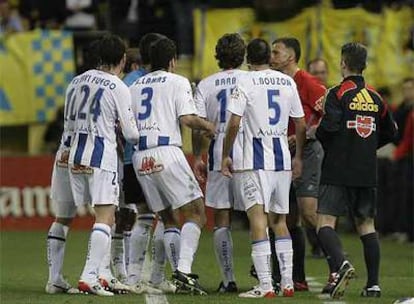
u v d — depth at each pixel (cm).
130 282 4069
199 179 4181
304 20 7381
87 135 3888
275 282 4216
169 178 3928
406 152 6888
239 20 7406
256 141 3856
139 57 4341
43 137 7656
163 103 3950
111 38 3922
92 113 3878
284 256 3925
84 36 7631
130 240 4109
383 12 7469
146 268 4747
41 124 7619
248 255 5841
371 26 7412
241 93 3809
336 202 3953
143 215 4106
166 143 3934
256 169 3838
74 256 5712
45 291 4038
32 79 7469
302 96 4266
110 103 3872
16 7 7975
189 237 3931
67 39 7481
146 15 7769
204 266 5244
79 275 4800
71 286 4206
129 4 7825
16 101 7475
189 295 3862
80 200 3919
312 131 4238
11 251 6078
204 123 3928
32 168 7600
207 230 7450
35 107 7481
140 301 3641
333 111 3928
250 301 3669
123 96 3875
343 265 3744
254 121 3853
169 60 4003
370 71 7400
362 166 3944
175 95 3941
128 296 3828
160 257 4109
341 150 3944
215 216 4112
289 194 4238
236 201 3928
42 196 7600
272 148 3862
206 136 4034
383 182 7206
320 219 3972
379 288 4009
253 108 3853
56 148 7550
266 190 3844
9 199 7612
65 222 4047
